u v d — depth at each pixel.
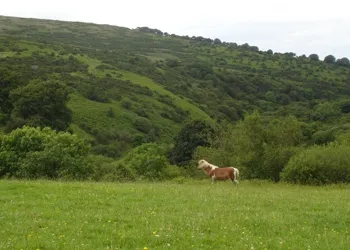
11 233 12.89
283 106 123.31
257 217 16.12
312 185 35.00
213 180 30.25
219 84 142.12
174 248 11.68
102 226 13.92
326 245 12.53
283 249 12.06
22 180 28.47
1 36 126.75
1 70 70.00
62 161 35.56
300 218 16.25
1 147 36.62
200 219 15.28
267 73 169.38
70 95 86.19
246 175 41.22
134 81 113.81
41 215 15.40
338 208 18.55
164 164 43.38
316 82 156.12
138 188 23.67
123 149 73.44
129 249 11.61
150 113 94.06
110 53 154.25
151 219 15.19
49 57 111.31
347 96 138.50
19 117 63.75
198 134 69.62
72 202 18.16
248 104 125.44
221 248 11.88
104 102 90.31
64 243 11.87
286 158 40.19
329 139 67.38
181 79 136.88
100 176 37.94
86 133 74.19
